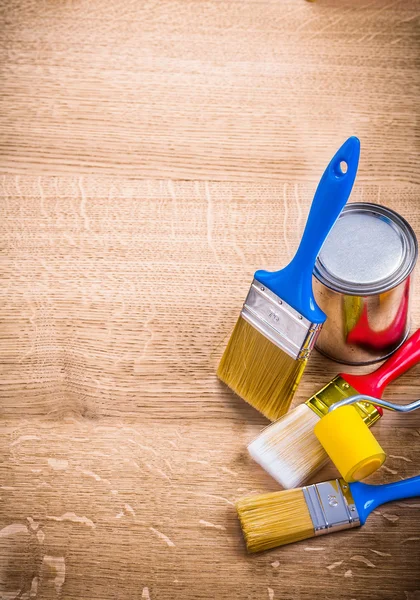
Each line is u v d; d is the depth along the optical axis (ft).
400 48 3.73
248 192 3.45
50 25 3.80
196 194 3.45
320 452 2.92
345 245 2.96
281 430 2.94
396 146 3.52
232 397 3.11
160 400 3.10
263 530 2.81
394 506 2.93
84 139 3.57
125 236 3.37
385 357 3.16
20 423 3.06
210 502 2.94
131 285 3.29
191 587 2.82
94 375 3.15
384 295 2.89
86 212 3.42
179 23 3.80
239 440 3.03
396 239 2.97
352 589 2.82
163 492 2.95
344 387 3.01
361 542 2.88
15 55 3.74
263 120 3.59
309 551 2.86
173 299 3.27
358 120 3.58
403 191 3.43
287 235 3.37
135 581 2.83
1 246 3.36
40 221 3.40
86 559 2.86
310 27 3.78
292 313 2.83
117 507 2.93
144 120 3.60
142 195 3.45
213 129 3.58
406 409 2.96
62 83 3.68
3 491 2.96
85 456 3.01
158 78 3.68
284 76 3.68
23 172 3.50
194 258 3.33
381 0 3.83
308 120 3.59
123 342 3.20
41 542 2.88
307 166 3.50
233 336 3.01
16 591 2.82
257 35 3.77
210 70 3.70
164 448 3.02
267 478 2.97
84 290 3.28
